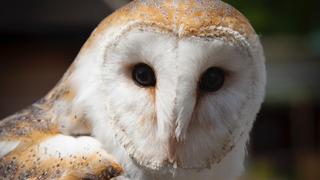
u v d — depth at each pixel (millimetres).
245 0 1638
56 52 1451
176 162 615
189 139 613
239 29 607
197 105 609
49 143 629
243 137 631
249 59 614
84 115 632
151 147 613
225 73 612
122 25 608
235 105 616
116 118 617
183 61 595
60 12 1416
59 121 641
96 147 625
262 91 630
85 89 631
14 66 1455
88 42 633
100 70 620
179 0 611
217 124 615
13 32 1438
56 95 652
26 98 1461
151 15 603
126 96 611
